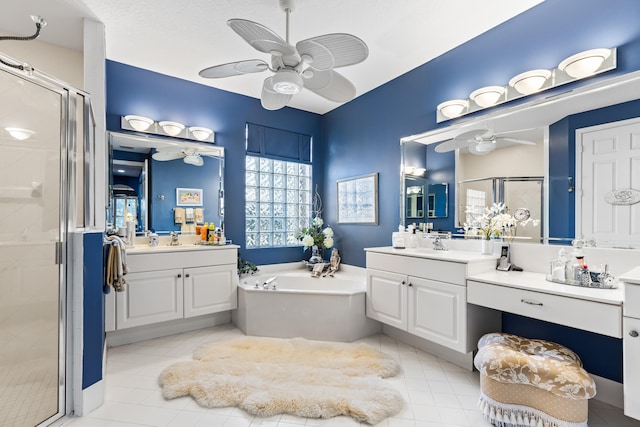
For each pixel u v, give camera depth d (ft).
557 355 5.65
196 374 7.06
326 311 9.36
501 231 8.03
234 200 12.19
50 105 6.01
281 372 7.13
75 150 6.10
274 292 9.66
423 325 8.02
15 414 5.50
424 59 9.75
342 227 13.19
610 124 6.31
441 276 7.61
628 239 6.06
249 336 9.66
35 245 5.91
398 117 10.82
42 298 5.86
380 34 8.39
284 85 6.24
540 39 7.35
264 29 5.10
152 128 10.50
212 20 7.75
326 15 7.57
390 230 11.10
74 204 6.05
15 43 7.90
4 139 6.11
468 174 8.73
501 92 7.91
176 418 5.73
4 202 5.90
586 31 6.66
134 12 7.32
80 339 5.91
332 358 7.95
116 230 9.34
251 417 5.74
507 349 5.77
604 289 5.73
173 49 9.12
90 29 7.11
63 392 5.75
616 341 6.25
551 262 6.64
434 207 9.60
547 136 7.22
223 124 11.98
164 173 10.72
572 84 6.89
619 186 6.18
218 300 10.23
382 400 6.07
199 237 11.12
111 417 5.78
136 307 8.84
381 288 9.16
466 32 8.40
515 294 6.23
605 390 6.35
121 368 7.62
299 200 14.07
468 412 5.94
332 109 13.82
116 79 9.94
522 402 5.38
